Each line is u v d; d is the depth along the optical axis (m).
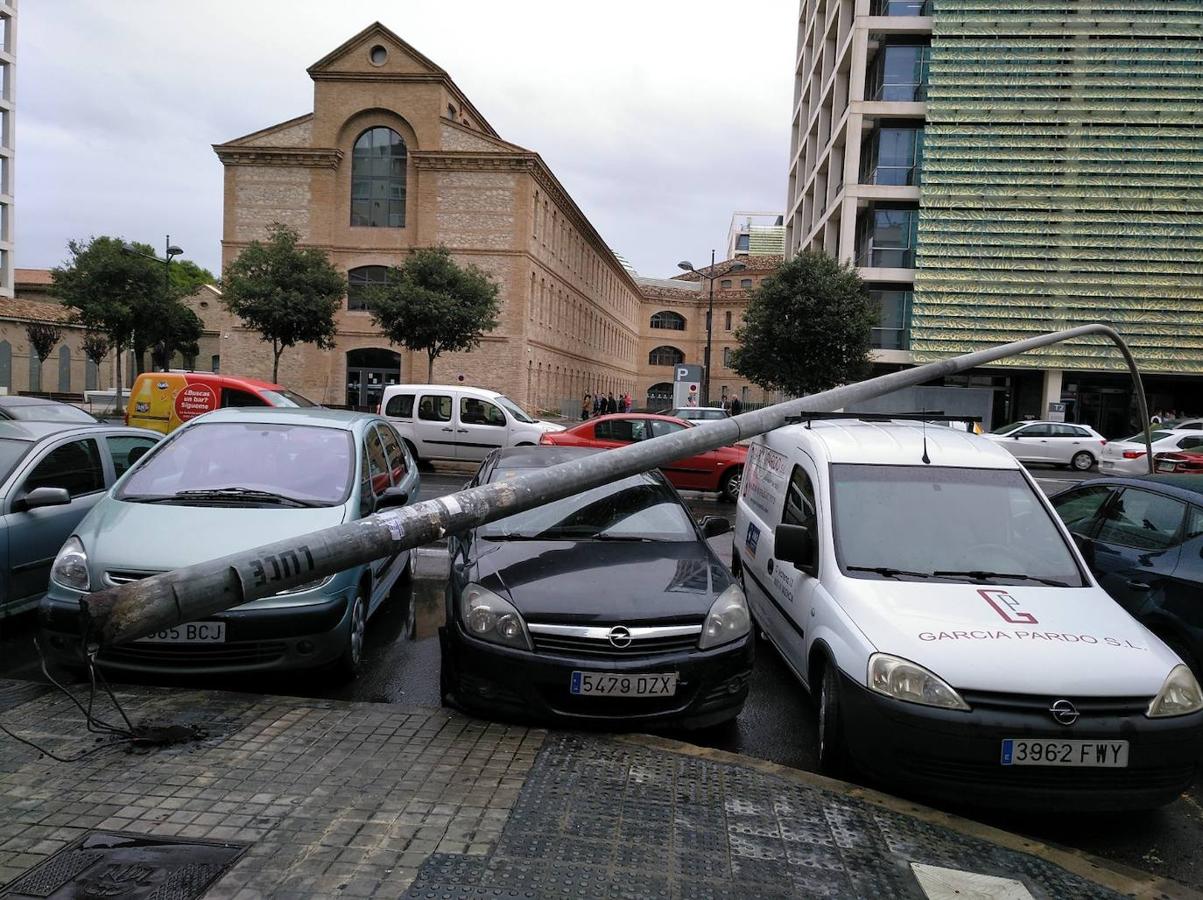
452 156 40.81
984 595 4.44
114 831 3.20
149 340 38.28
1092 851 3.80
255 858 3.05
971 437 5.82
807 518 5.30
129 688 4.75
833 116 36.38
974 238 32.69
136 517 5.28
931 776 3.82
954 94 32.41
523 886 2.95
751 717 5.18
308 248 34.34
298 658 4.91
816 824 3.55
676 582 4.91
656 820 3.48
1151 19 31.61
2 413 12.91
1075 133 32.19
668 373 87.25
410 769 3.82
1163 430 22.11
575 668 4.36
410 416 17.64
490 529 5.68
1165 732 3.75
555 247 48.81
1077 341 32.56
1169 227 32.06
